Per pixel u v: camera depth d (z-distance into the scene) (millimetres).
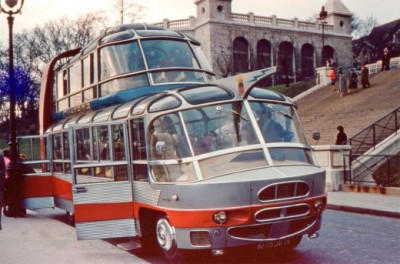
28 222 12945
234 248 8977
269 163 7582
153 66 10617
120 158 9023
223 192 7117
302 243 9484
